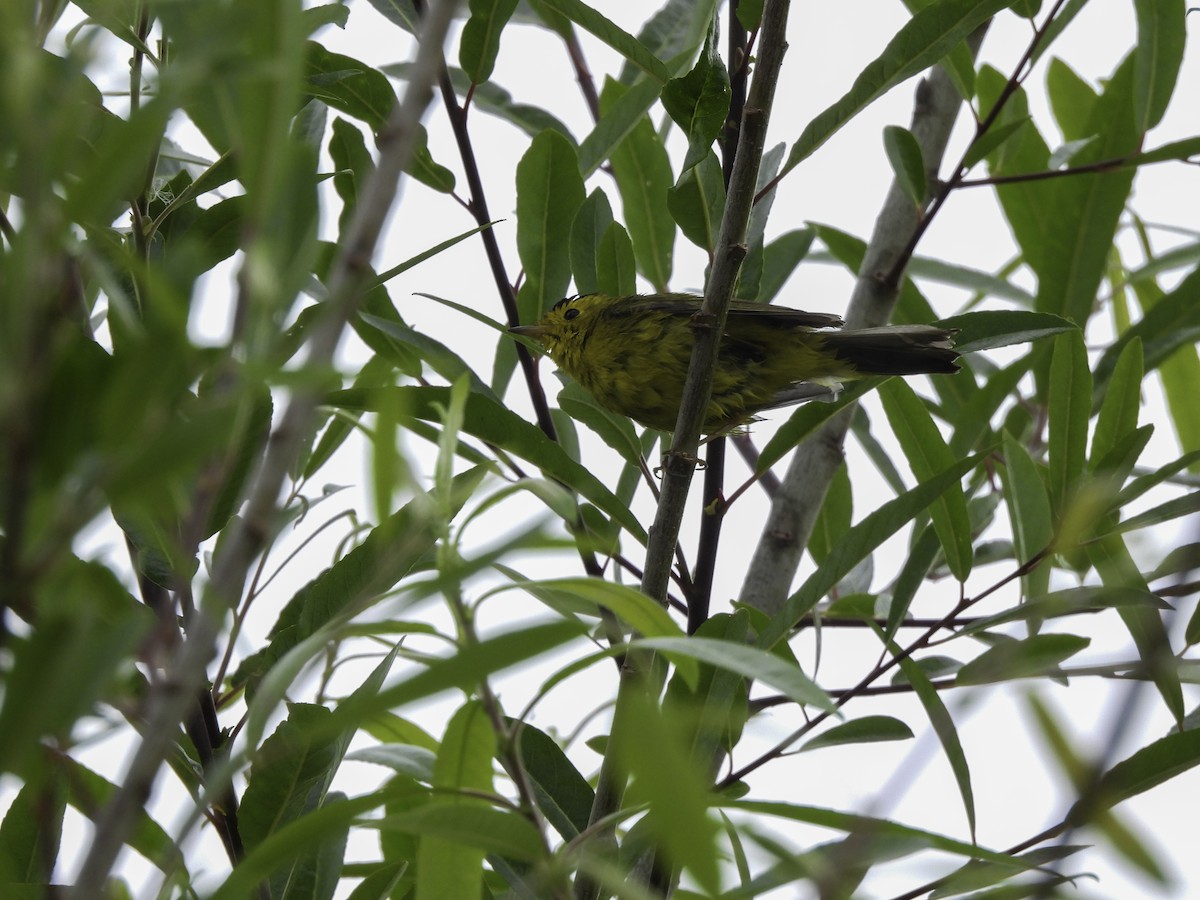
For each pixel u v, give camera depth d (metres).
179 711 3.27
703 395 7.40
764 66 7.17
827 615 10.06
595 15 8.27
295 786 6.37
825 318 10.52
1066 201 11.18
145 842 6.04
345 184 9.31
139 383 3.28
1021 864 4.75
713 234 8.41
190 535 3.84
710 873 3.35
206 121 7.20
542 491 4.30
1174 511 8.08
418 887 4.97
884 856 4.95
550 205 9.69
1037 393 11.37
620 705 5.52
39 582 3.11
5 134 3.26
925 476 8.71
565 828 7.10
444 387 7.46
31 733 3.22
